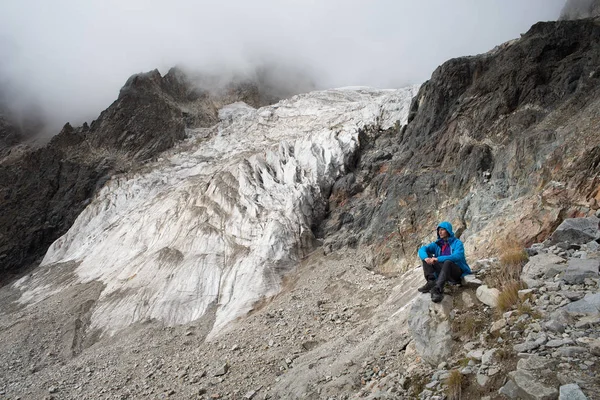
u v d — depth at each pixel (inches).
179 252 1206.9
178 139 2265.0
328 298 885.2
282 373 605.9
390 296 769.6
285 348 711.1
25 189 2007.9
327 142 1461.6
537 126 848.9
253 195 1347.2
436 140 1099.9
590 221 394.0
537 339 256.8
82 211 1831.9
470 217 818.2
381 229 1043.9
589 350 227.8
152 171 1897.1
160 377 730.8
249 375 641.0
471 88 1114.7
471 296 346.0
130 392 695.1
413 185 1048.8
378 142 1440.7
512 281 327.0
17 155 2576.3
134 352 869.2
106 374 786.8
